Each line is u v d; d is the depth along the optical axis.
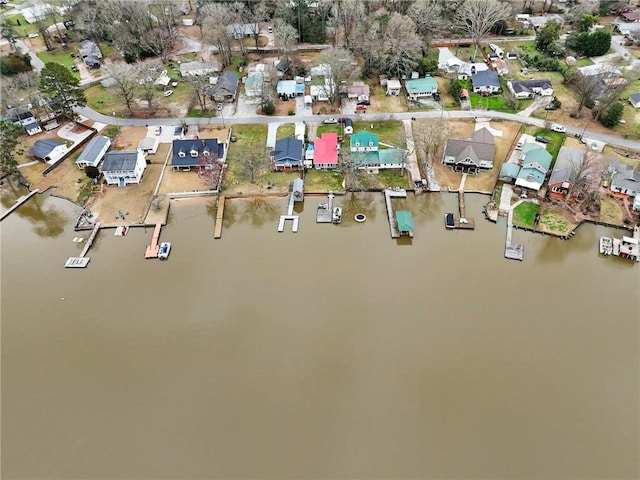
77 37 141.62
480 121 100.50
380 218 80.81
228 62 124.31
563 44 125.81
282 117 103.25
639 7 145.50
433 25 126.94
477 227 78.19
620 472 50.03
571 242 75.56
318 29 132.38
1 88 105.56
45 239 79.19
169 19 136.00
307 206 83.25
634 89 108.81
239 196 84.88
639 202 77.44
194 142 89.56
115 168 85.50
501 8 122.75
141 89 111.75
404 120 101.31
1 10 164.62
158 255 74.88
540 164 83.44
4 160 87.38
